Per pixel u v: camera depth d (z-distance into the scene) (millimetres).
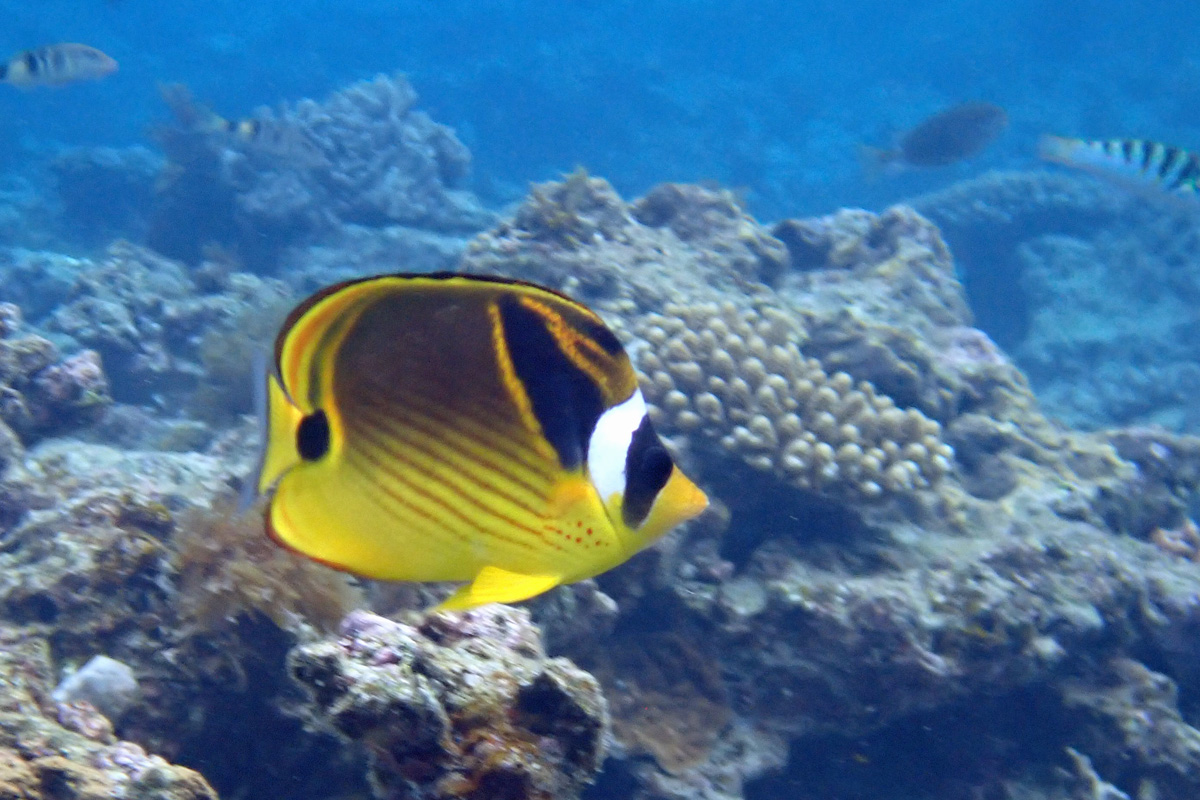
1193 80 14781
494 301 634
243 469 1987
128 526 1516
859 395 2441
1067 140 3303
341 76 16000
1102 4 17641
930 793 2127
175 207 5898
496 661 1133
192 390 3824
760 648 2020
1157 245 6516
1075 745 2188
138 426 3262
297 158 5711
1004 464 2803
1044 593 2199
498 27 17672
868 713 1989
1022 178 7105
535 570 642
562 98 13969
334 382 618
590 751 1081
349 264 5742
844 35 19953
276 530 613
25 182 8398
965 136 4316
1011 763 2164
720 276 3355
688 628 2035
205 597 1378
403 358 625
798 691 1989
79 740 1079
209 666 1372
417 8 18094
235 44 16641
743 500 2285
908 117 14930
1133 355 6094
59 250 6812
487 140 13547
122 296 3947
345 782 1385
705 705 1958
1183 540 2988
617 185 12633
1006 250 7008
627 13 20062
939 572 2148
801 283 3604
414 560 630
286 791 1391
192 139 5809
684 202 3686
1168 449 3148
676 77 16375
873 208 12070
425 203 6332
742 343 2477
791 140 14445
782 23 20000
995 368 3160
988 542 2318
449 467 629
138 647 1385
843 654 1983
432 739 973
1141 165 3207
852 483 2242
